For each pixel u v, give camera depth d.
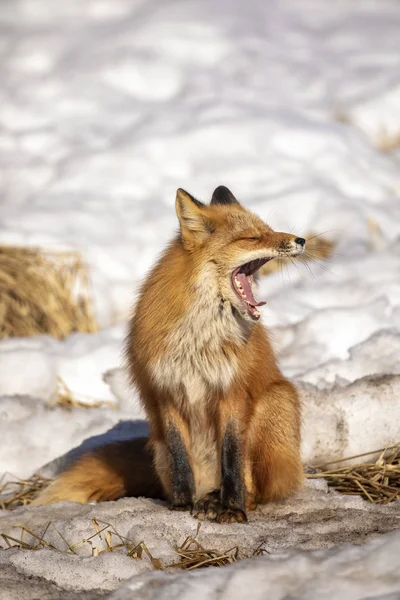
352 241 18.27
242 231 8.80
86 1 34.97
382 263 16.34
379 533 7.27
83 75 28.62
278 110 25.50
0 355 13.28
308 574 5.76
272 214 19.50
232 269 8.73
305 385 10.63
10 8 34.72
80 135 24.66
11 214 19.64
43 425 11.20
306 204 19.78
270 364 9.18
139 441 9.77
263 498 9.00
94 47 30.88
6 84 28.50
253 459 8.97
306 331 13.44
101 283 17.25
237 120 23.94
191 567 6.96
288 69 29.38
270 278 16.52
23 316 15.72
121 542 7.53
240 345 8.70
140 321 8.91
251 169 21.77
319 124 24.41
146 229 19.44
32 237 17.88
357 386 10.30
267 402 8.98
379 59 29.80
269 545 7.22
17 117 26.25
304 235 18.78
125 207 20.50
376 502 8.81
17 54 30.73
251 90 27.42
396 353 11.52
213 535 7.55
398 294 14.79
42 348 14.36
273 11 33.91
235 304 8.68
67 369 13.52
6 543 7.92
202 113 24.72
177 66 28.80
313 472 9.65
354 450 9.78
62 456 10.46
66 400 13.01
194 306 8.66
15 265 16.39
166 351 8.62
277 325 13.93
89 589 6.54
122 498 9.08
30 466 10.62
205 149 22.95
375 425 9.85
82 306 16.33
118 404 12.64
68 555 7.00
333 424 9.85
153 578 6.03
